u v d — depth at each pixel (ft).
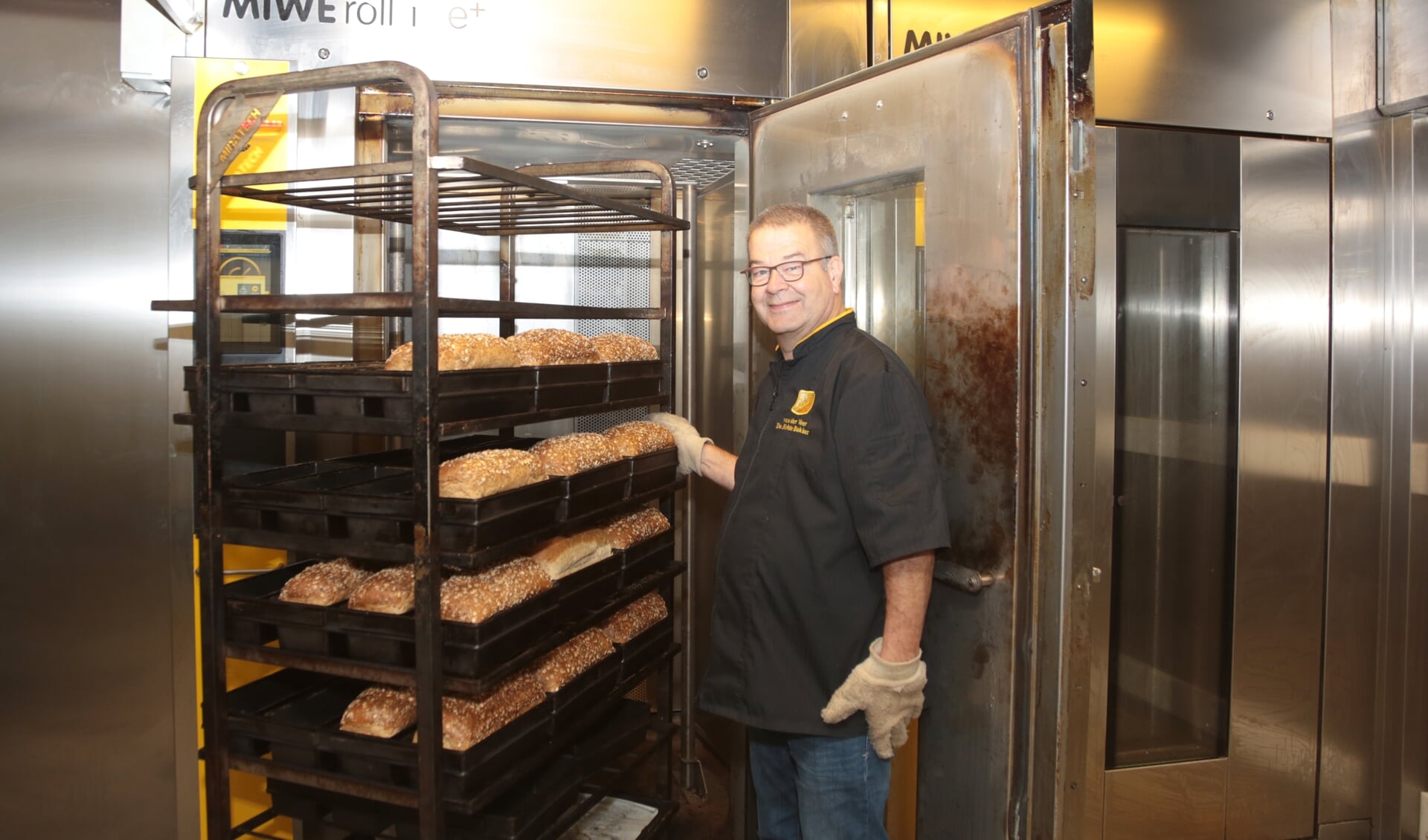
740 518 5.57
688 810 8.34
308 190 5.63
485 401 4.84
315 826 6.43
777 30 7.33
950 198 5.35
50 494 6.71
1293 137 7.38
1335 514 7.47
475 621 4.58
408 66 4.33
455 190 5.68
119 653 6.79
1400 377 7.52
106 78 6.69
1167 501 7.07
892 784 6.37
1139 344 6.98
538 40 6.96
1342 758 7.59
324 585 5.01
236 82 4.79
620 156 8.21
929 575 5.01
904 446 4.94
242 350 6.68
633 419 9.32
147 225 6.74
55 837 6.88
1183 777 7.18
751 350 7.33
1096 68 7.00
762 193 7.03
